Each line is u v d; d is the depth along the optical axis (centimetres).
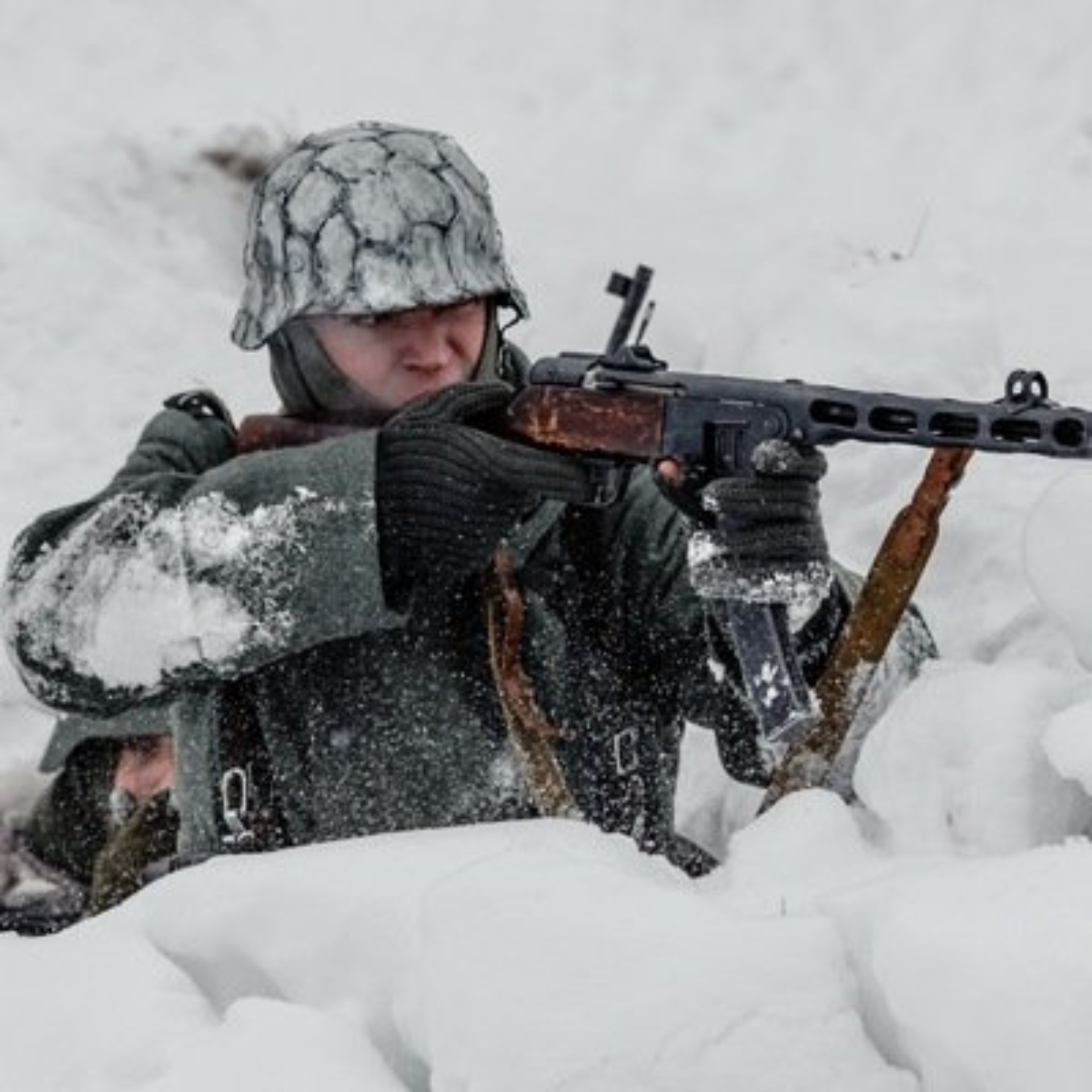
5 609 1141
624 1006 789
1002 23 2678
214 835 1163
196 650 1102
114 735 1387
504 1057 790
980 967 754
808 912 834
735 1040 779
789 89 2662
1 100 2594
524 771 1109
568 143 2584
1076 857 799
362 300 1138
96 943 930
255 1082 826
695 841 1372
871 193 2330
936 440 988
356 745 1153
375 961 882
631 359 1051
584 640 1189
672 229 2198
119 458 1916
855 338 1717
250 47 2769
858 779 1019
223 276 2112
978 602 1354
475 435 1058
